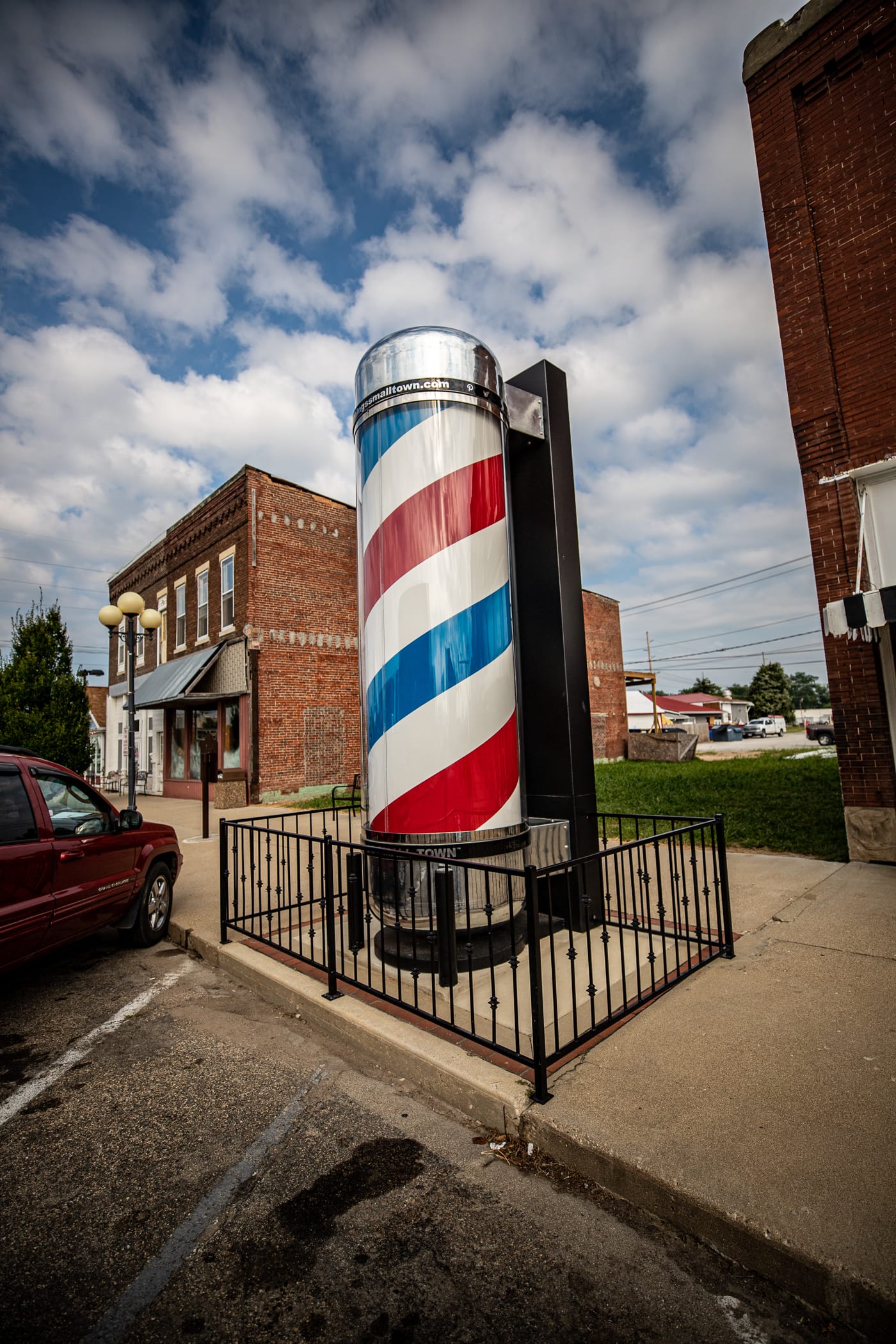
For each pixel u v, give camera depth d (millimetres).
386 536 4637
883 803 6789
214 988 4770
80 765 15422
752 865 7199
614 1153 2506
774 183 7645
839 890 5902
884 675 6832
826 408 7188
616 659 29203
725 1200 2230
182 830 12211
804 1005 3660
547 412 5594
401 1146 2840
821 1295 1964
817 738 35250
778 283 7594
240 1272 2178
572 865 3328
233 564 17531
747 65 7859
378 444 4715
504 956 4457
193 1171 2713
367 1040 3684
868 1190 2248
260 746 16047
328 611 17797
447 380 4621
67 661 16000
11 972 4191
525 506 5695
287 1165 2727
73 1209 2496
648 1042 3342
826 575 7152
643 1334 1910
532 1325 1947
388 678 4574
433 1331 1939
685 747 26891
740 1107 2756
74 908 4668
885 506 6684
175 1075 3510
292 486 17297
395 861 3875
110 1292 2104
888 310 6844
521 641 5664
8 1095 3338
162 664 21219
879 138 6945
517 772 4730
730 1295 2039
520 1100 2895
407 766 4469
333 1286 2107
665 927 5074
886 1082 2883
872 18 6938
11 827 4266
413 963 3621
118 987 4809
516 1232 2320
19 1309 2041
